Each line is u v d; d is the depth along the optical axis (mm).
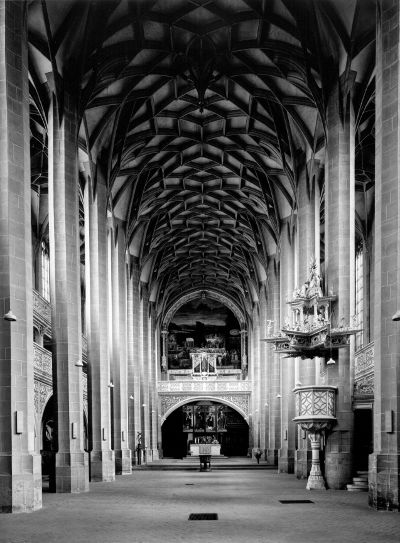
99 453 33125
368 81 27422
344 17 26312
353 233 27547
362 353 34625
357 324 25016
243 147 41562
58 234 26641
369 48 26594
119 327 41938
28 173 19938
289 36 29719
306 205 35219
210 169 46969
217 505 20594
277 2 28016
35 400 32281
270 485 29922
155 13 29234
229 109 38406
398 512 17875
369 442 37781
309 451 34312
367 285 42281
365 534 14125
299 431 35250
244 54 32188
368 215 42438
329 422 26547
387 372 18594
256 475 39500
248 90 34531
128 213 43938
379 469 18500
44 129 34312
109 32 28141
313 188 35000
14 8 19688
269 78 33062
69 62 27406
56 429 25719
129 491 26547
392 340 18531
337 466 26531
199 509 19391
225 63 33125
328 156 28297
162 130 39969
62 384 25984
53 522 16422
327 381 27234
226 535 14062
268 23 29641
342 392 26688
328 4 26250
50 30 25469
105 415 33844
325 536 13852
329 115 28297
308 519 16750
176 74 33812
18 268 19109
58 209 26703
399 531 14547
